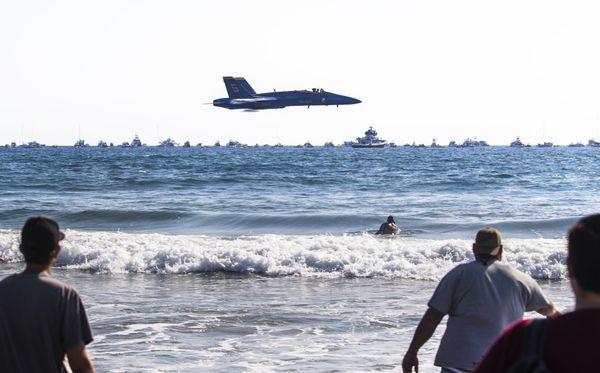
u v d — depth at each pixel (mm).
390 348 37562
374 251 68125
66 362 17250
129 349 37531
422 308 47781
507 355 9953
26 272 16938
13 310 16453
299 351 37094
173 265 66188
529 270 61375
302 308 48094
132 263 66562
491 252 21547
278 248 68938
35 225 16969
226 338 39969
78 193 171875
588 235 10141
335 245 70500
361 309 47688
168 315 45969
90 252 69688
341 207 136250
